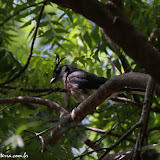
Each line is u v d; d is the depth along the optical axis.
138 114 10.91
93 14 4.02
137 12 8.97
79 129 7.36
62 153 7.00
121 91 9.83
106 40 10.62
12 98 9.73
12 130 7.06
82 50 12.68
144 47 3.82
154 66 3.84
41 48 12.58
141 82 6.84
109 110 11.13
